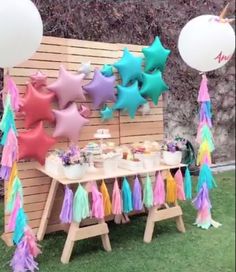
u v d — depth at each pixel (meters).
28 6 2.21
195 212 3.71
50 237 3.06
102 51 3.21
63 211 2.59
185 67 4.27
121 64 3.21
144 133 3.49
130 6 3.95
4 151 2.44
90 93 3.09
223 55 3.06
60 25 3.63
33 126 2.87
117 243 3.00
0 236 3.00
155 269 2.62
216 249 2.94
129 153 3.01
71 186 3.02
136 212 3.58
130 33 3.98
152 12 4.02
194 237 3.15
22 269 2.45
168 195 3.09
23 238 2.47
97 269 2.58
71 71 3.06
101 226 2.75
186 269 2.64
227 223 3.46
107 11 3.87
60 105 2.96
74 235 2.63
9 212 2.66
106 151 2.96
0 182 3.43
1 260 2.66
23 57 2.32
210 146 3.36
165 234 3.21
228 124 5.16
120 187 3.31
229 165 5.12
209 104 3.37
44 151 2.87
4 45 2.19
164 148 3.13
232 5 4.38
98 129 3.16
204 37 2.95
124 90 3.23
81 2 3.73
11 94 2.45
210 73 4.84
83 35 3.78
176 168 3.14
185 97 4.30
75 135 3.01
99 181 3.20
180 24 4.12
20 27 2.16
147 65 3.37
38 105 2.80
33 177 2.98
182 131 4.32
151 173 3.23
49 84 2.92
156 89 3.38
